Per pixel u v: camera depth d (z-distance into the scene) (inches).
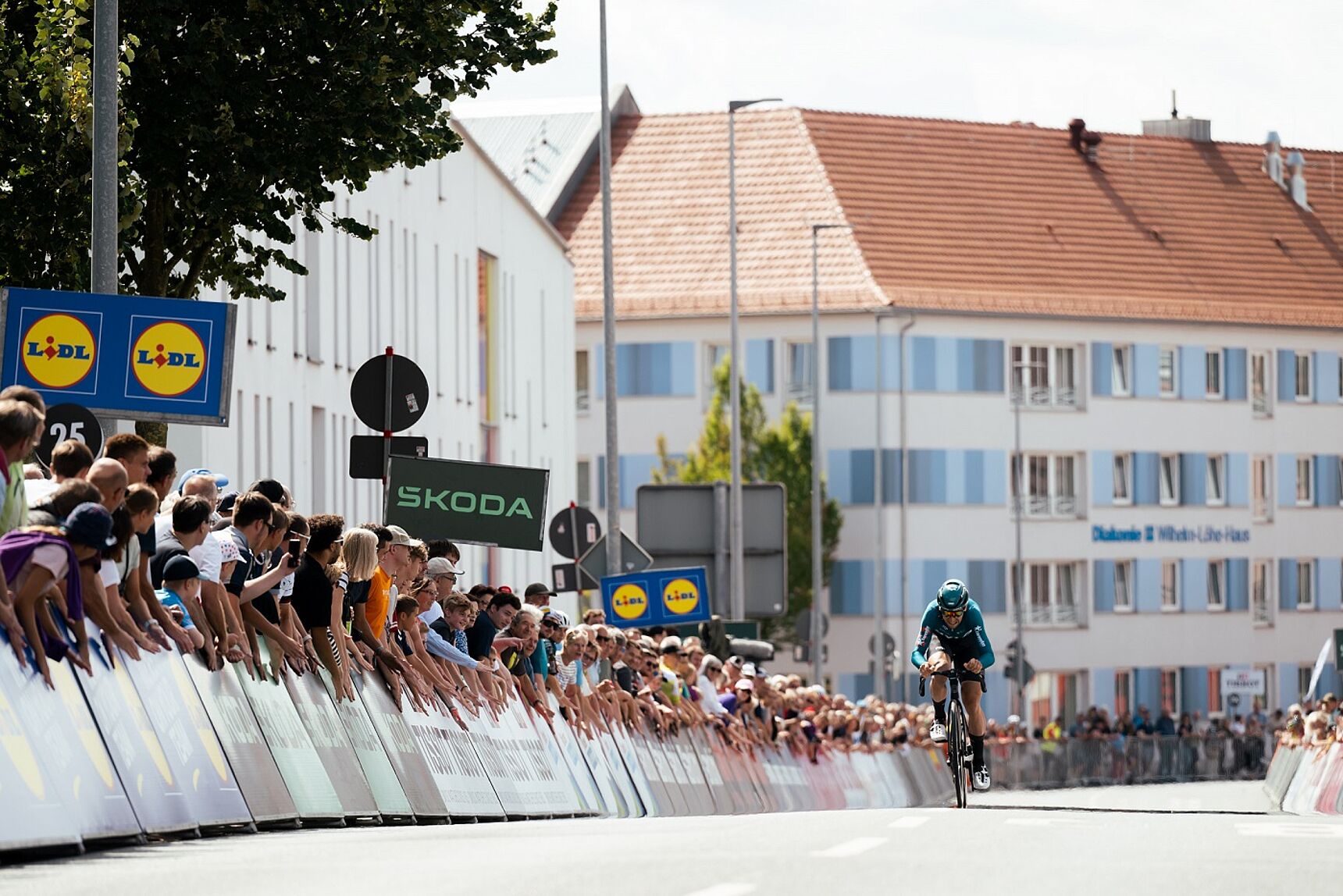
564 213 7701.8
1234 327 7682.1
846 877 912.9
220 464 2957.7
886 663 6250.0
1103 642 7440.9
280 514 1421.0
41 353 1718.8
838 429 7209.6
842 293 7234.3
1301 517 7839.6
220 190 2095.2
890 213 7470.5
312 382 3508.9
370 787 1504.7
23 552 1072.8
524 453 5467.5
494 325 5073.8
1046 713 7362.2
